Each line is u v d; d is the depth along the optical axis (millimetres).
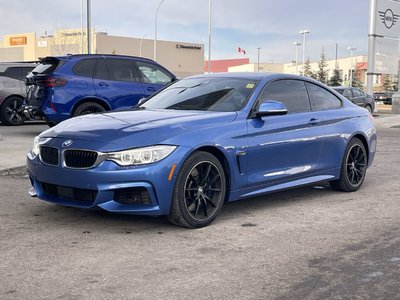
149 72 12258
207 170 5281
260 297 3660
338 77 67500
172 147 4953
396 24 26094
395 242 4930
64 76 11047
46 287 3803
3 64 15297
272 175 5945
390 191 7309
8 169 8141
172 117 5418
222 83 6344
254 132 5695
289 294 3715
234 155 5469
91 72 11406
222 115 5562
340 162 6938
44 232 5121
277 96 6242
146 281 3928
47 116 11047
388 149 12188
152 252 4574
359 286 3871
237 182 5551
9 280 3924
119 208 4875
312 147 6449
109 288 3791
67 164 5012
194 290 3771
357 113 7367
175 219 5145
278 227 5414
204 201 5309
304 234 5176
